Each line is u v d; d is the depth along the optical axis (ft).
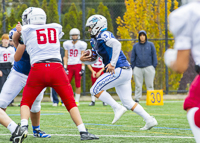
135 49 113.80
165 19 144.56
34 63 45.11
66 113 90.48
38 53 45.19
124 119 76.28
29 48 45.68
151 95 115.24
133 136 52.21
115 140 48.47
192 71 144.66
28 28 45.42
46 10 147.33
